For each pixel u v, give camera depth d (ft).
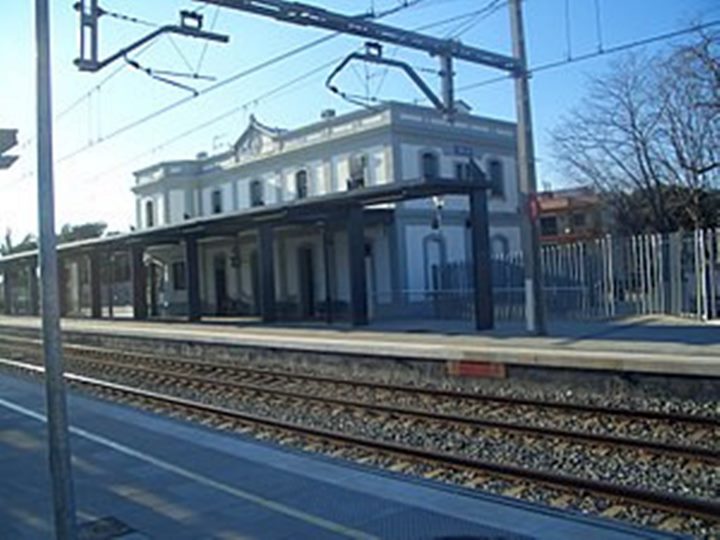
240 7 42.88
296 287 113.19
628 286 75.77
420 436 36.60
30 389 51.13
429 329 74.08
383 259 102.99
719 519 21.90
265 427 38.91
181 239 115.65
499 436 35.17
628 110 127.85
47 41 15.42
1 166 22.25
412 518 20.34
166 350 84.84
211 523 20.99
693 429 34.55
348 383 52.39
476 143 114.21
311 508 21.71
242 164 128.36
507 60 59.41
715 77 111.45
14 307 177.68
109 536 20.42
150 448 30.68
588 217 186.50
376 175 105.09
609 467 29.37
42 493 25.16
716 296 66.64
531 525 19.27
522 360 48.88
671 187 125.90
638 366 43.09
